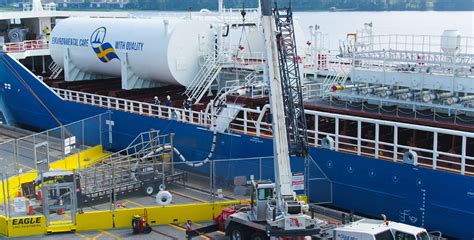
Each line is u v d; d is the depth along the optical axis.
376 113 27.19
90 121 37.06
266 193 22.84
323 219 25.89
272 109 23.17
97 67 42.06
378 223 22.00
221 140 31.50
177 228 25.88
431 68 25.72
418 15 77.38
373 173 25.95
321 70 34.84
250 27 38.38
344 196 27.11
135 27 38.62
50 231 25.34
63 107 41.44
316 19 72.25
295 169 27.75
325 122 29.81
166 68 36.31
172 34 36.03
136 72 38.94
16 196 27.66
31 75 43.00
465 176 23.25
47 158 31.58
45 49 47.22
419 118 25.94
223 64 36.91
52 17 50.69
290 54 27.73
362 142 28.17
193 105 35.09
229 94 33.12
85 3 102.12
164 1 95.81
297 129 23.94
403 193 25.09
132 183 28.50
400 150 27.48
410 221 25.02
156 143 33.38
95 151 36.84
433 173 24.06
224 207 26.56
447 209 23.88
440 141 26.59
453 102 24.91
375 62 28.95
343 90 28.80
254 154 29.94
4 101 46.09
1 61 44.66
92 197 27.22
